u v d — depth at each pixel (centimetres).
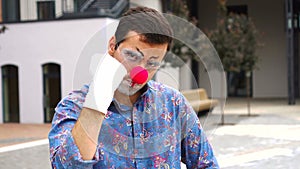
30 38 1945
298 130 1484
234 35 1805
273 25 3200
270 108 2377
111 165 184
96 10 1859
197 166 214
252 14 3212
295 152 1105
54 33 1909
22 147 1249
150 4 2036
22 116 1953
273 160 1019
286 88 3216
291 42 2525
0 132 1612
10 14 2019
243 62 1883
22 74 1956
